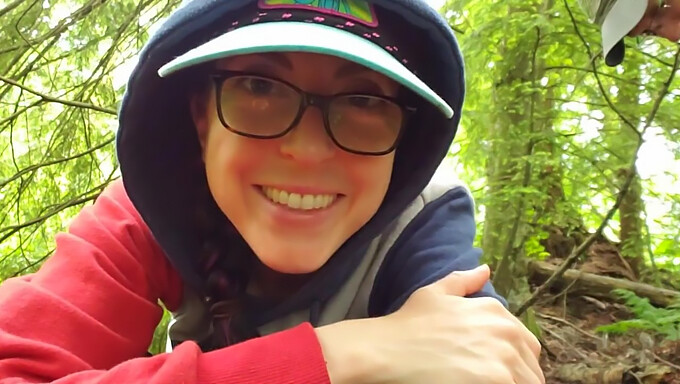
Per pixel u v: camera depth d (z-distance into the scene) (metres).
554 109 2.77
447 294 0.87
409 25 0.88
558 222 2.80
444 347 0.77
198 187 0.98
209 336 1.06
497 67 2.66
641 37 1.90
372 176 0.84
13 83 2.24
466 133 2.82
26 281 0.90
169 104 0.94
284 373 0.73
